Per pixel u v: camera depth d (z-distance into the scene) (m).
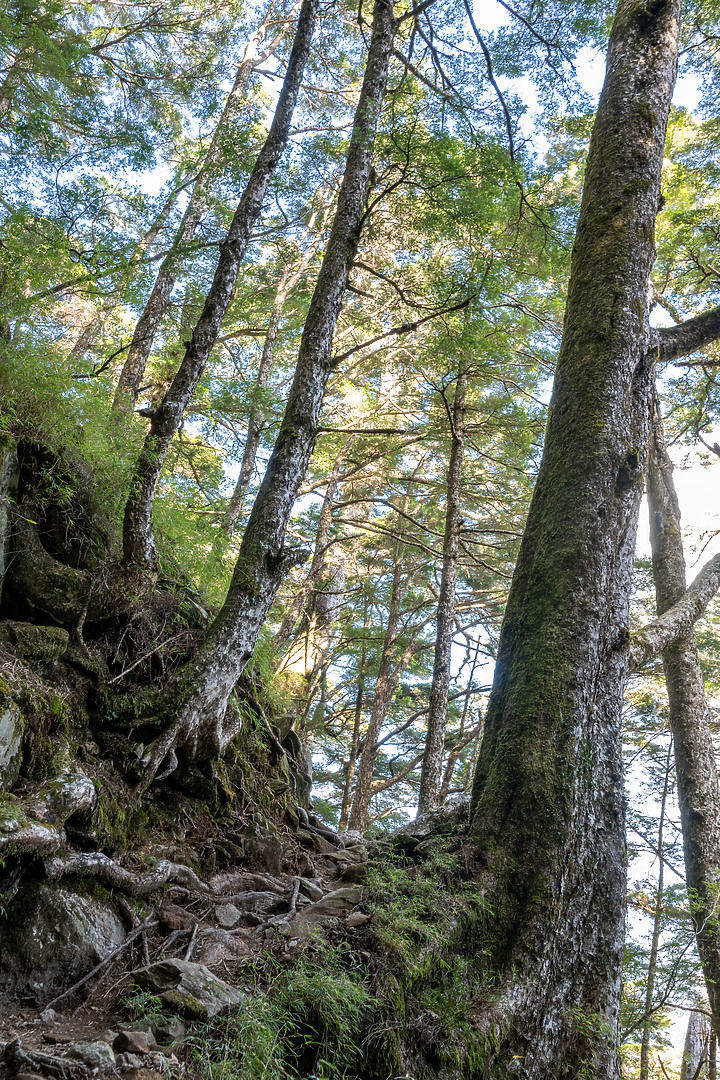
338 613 17.23
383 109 8.24
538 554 5.63
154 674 5.94
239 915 5.27
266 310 12.64
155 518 7.06
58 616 5.36
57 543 5.61
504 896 4.67
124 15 12.04
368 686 20.36
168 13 11.62
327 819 14.77
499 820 4.97
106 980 4.03
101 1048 3.20
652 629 5.90
